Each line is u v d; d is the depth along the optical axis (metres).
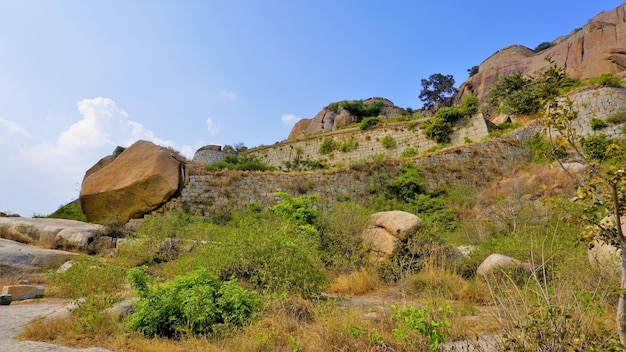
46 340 4.97
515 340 3.42
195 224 15.20
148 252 11.56
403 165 22.53
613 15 50.41
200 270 6.53
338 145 33.19
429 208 18.75
